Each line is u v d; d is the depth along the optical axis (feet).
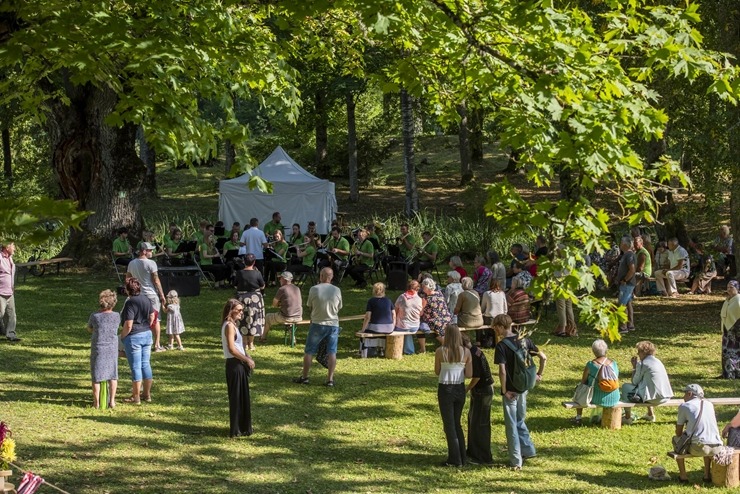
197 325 56.65
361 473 30.42
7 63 20.40
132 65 22.09
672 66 21.58
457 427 31.73
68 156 78.13
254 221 73.05
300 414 37.68
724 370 44.75
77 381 41.86
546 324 58.49
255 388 41.73
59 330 53.83
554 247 20.31
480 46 22.12
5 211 11.21
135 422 35.32
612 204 86.12
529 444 32.65
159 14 23.81
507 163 149.28
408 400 40.32
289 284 51.93
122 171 79.15
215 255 72.43
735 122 56.90
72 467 29.17
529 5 20.71
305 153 149.48
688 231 94.63
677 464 32.35
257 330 50.39
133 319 37.88
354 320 59.93
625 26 23.02
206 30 25.46
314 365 46.88
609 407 36.40
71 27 21.12
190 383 42.29
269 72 27.30
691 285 73.26
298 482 29.19
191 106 24.53
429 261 73.56
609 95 21.81
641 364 37.42
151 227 97.09
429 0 21.84
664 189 22.54
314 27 39.14
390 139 146.51
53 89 65.98
